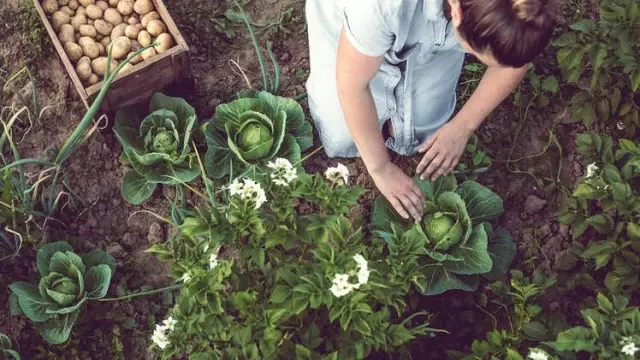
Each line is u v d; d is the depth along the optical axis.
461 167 1.89
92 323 1.80
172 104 1.90
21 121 1.96
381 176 1.64
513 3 1.09
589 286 1.78
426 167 1.79
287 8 2.12
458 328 1.80
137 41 1.89
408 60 1.56
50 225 1.88
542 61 2.01
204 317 1.49
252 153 1.81
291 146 1.88
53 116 1.97
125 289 1.84
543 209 1.92
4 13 2.04
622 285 1.70
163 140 1.83
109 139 1.96
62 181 1.92
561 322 1.69
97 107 1.73
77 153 1.95
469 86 2.02
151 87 1.89
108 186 1.94
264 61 2.07
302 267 1.54
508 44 1.13
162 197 1.93
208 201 1.90
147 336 1.81
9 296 1.80
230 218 1.44
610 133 1.96
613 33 1.81
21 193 1.77
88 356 1.77
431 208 1.76
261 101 1.89
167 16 1.86
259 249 1.50
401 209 1.70
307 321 1.63
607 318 1.50
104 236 1.91
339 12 1.54
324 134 1.89
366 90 1.48
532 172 1.95
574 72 1.89
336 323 1.71
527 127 1.98
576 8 2.06
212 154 1.86
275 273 1.59
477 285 1.78
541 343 1.54
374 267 1.55
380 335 1.51
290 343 1.58
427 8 1.34
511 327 1.69
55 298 1.71
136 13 1.91
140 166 1.86
